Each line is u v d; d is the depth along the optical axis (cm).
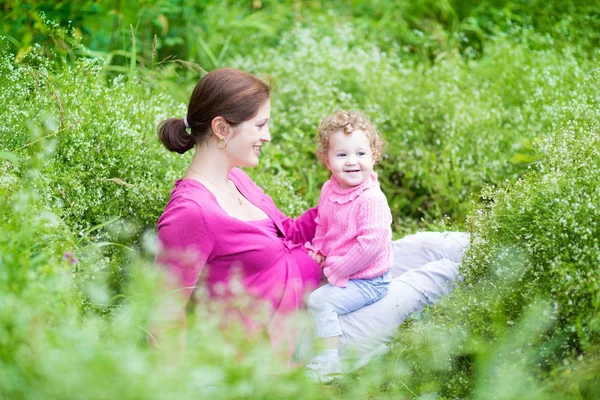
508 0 626
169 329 263
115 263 334
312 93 502
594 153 313
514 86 500
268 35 592
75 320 250
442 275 332
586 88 432
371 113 486
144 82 412
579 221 293
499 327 289
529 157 411
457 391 286
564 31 565
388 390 289
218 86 307
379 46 608
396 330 324
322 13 634
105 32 491
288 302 315
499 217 317
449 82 516
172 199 305
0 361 210
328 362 317
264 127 319
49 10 445
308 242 343
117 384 198
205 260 301
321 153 345
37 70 370
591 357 263
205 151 318
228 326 284
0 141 336
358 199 330
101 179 339
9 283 238
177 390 205
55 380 197
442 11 644
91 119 357
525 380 267
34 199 277
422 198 463
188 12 539
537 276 295
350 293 323
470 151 457
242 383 225
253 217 330
